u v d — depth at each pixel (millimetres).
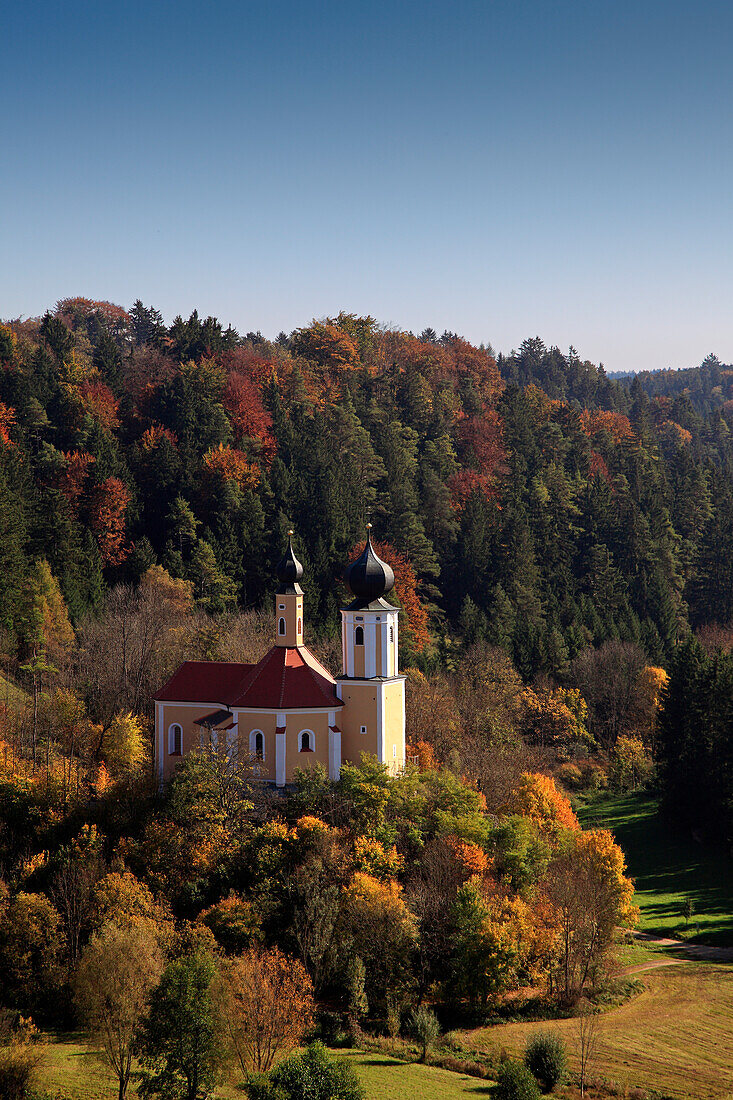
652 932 95312
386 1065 67875
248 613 148125
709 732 121312
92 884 79812
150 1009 61719
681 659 132625
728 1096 65000
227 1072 60219
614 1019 76125
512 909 80500
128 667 127375
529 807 100375
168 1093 59375
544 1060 66750
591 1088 66000
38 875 84125
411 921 77562
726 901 102312
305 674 94000
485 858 84562
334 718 93438
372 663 94125
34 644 130750
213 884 81625
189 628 136625
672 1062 69438
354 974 73938
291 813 86188
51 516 155875
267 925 78000
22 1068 61062
